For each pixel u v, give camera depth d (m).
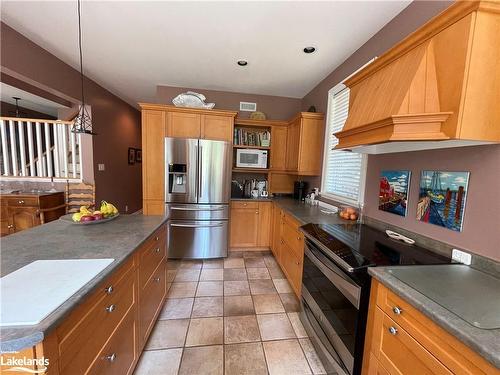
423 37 1.20
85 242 1.39
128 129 5.25
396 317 0.98
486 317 0.76
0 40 2.14
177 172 3.11
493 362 0.60
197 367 1.53
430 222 1.45
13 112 4.44
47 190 3.78
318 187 3.16
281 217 2.94
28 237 1.47
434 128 1.09
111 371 1.11
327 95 3.02
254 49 2.48
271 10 1.86
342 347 1.31
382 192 1.90
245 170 3.69
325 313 1.52
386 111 1.28
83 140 3.81
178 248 3.21
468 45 0.98
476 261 1.16
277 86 3.53
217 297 2.35
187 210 3.18
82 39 2.40
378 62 1.50
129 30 2.22
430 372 0.81
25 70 2.40
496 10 0.97
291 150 3.52
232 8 1.85
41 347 0.67
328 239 1.58
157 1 1.81
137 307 1.44
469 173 1.22
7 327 0.65
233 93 3.87
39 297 0.79
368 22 1.95
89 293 0.86
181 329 1.88
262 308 2.18
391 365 1.00
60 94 3.00
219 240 3.29
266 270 2.99
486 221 1.14
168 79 3.46
